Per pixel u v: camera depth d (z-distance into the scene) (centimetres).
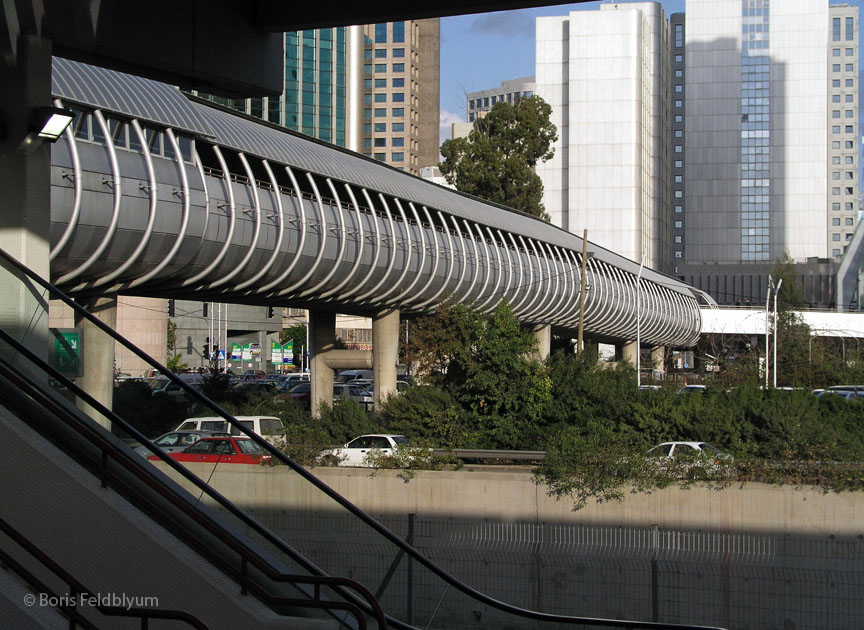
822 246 15688
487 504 2494
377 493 2558
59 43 1112
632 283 7094
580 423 3098
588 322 6106
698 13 16212
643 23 12731
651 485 2392
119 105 2283
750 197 15975
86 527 823
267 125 3491
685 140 16275
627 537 1912
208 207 2561
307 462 2630
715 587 1775
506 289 4612
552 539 1920
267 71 1311
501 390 3219
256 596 829
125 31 1132
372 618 906
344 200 3575
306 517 1027
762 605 1778
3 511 832
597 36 12600
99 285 2388
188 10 1202
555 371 3319
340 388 5412
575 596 1798
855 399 3192
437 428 3111
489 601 1177
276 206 2853
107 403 959
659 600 1781
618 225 12456
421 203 3903
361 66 13375
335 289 3344
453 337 3566
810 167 15800
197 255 2562
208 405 984
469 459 2922
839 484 2305
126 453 873
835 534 2289
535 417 3164
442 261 4016
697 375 8844
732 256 15950
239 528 885
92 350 966
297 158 3125
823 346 6888
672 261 16625
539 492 2470
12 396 846
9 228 1073
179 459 959
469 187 8100
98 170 2188
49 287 947
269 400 3369
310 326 4162
